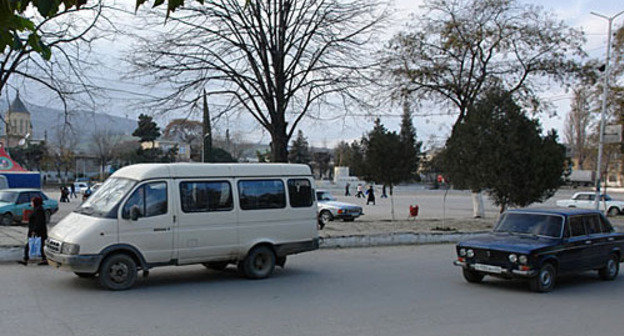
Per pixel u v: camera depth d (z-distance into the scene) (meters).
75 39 16.08
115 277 9.66
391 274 12.01
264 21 18.03
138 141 75.38
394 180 25.38
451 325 7.55
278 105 18.17
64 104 17.42
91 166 87.25
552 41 25.25
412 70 25.92
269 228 11.44
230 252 10.96
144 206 10.05
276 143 18.25
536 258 10.05
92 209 10.16
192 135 49.53
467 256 10.83
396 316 8.05
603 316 8.29
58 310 7.97
